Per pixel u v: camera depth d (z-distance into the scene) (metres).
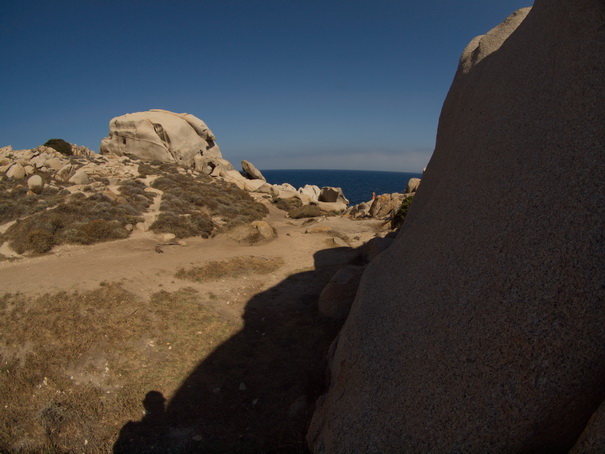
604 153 3.14
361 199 89.25
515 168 3.87
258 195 35.03
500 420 2.89
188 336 8.55
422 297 4.27
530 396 2.81
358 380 4.27
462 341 3.37
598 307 2.73
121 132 36.78
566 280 2.90
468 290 3.61
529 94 4.25
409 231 5.98
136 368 7.24
